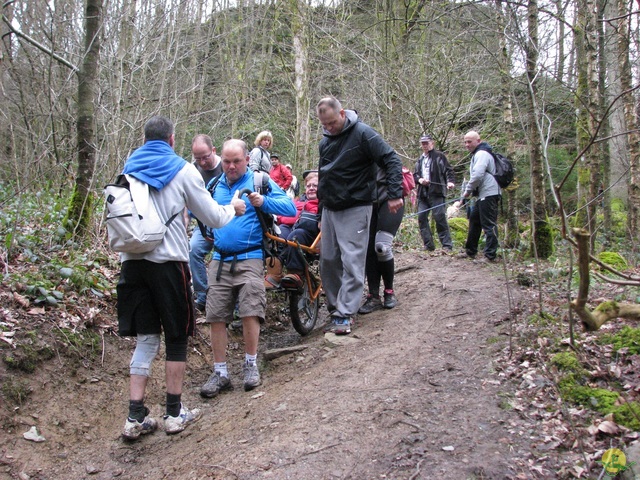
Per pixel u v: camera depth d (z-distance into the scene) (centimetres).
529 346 364
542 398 307
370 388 347
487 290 523
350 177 459
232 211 361
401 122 1216
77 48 809
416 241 1089
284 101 1922
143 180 323
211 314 409
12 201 645
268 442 302
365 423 303
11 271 445
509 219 798
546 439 271
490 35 776
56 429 345
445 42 1126
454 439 278
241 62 1762
